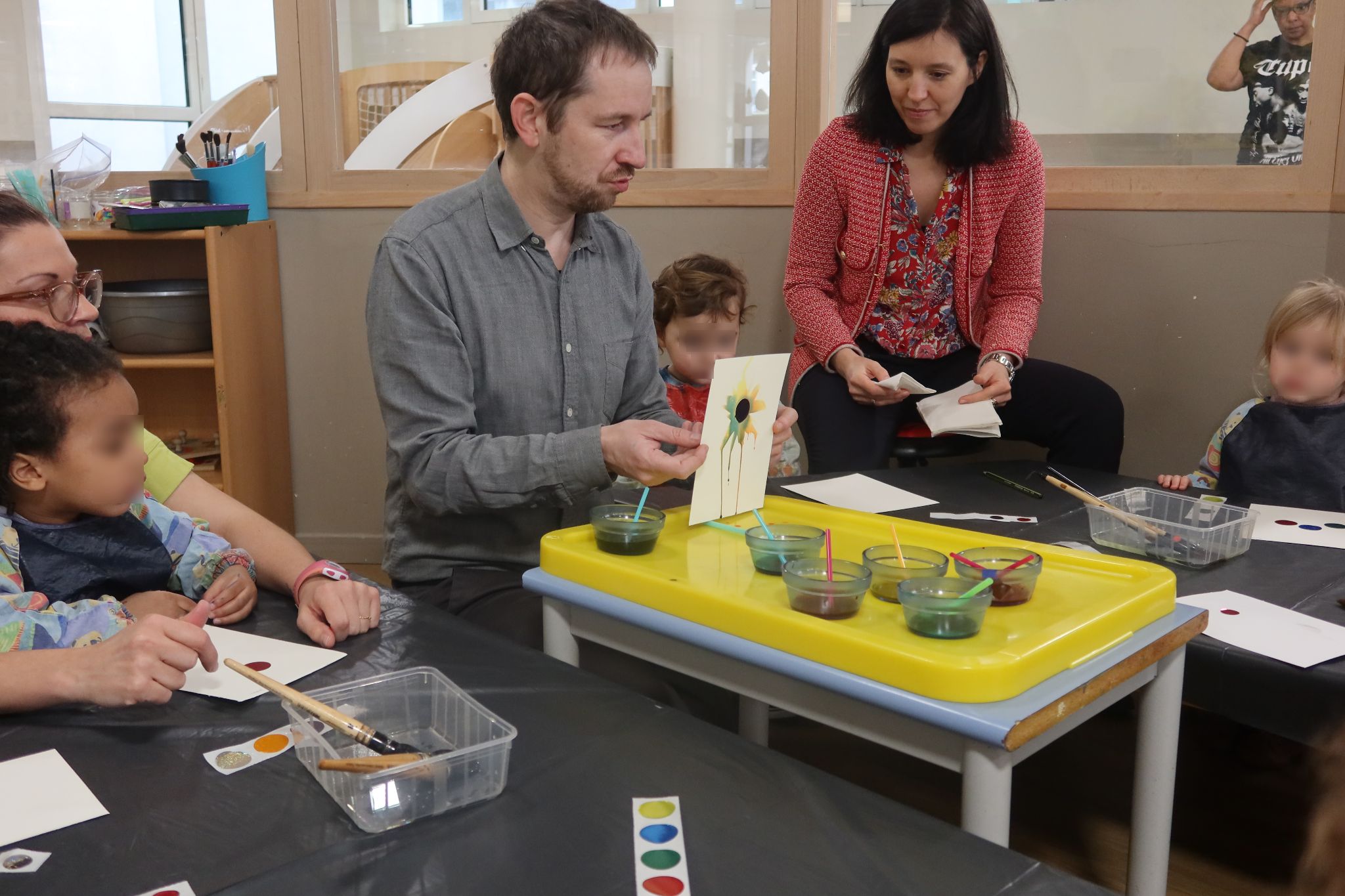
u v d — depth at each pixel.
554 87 1.46
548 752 0.89
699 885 0.71
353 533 3.27
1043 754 2.07
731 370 1.32
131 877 0.72
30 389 1.09
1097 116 2.84
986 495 1.88
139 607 1.16
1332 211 2.49
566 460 1.39
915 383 2.25
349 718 0.88
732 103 2.94
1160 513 1.73
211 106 3.71
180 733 0.93
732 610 1.05
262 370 3.02
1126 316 2.73
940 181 2.46
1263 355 2.21
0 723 0.95
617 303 1.68
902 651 0.93
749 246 2.94
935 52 2.23
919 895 0.71
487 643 1.13
